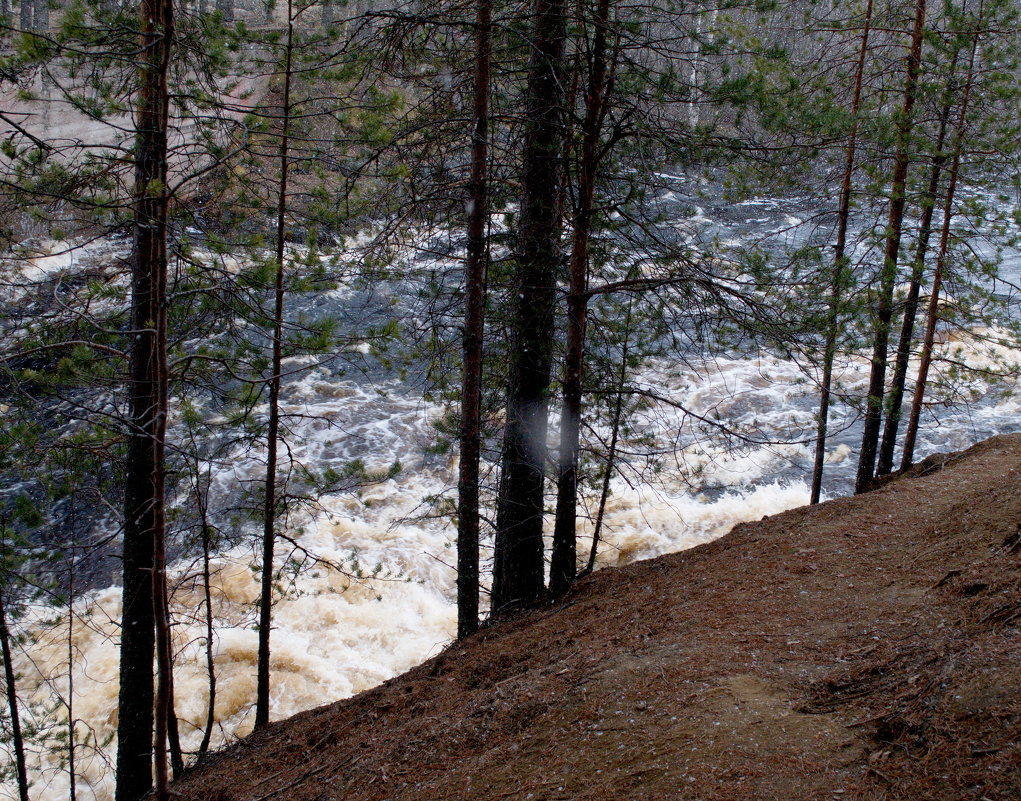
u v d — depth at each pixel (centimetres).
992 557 647
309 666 1207
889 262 1146
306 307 2173
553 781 523
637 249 945
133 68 746
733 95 805
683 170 934
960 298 1276
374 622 1302
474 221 865
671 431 1730
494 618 1004
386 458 1702
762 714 515
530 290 934
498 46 906
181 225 812
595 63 852
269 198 946
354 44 866
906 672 506
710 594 812
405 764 640
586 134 871
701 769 471
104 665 1173
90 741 1067
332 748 770
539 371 952
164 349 618
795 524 1013
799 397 1923
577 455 959
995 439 1343
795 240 2222
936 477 1128
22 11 3344
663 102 853
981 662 462
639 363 1025
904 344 1300
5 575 867
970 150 1180
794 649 615
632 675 636
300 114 862
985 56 1164
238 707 1139
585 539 1478
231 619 1262
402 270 985
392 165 909
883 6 1205
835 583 759
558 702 639
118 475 931
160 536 605
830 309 966
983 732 407
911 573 724
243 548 1398
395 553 1438
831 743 459
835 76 1275
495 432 1020
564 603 971
